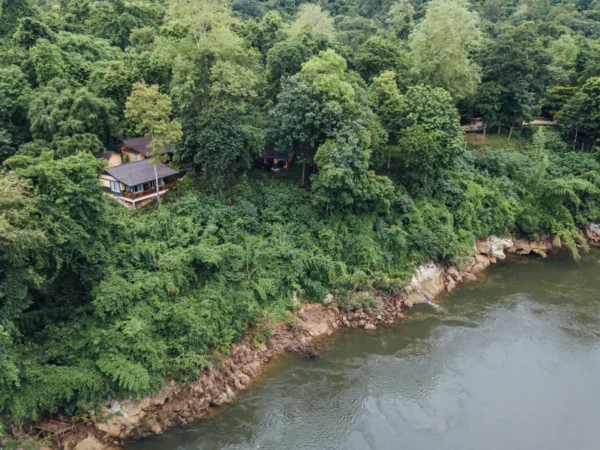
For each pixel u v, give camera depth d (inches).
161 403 1338.6
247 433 1312.7
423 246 2063.2
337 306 1830.7
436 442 1279.5
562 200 2472.9
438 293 2039.9
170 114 1946.4
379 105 2300.7
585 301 1973.4
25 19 2504.9
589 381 1503.4
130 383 1237.7
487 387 1478.8
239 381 1487.5
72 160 1384.1
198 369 1405.0
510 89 2765.7
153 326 1411.2
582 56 3344.0
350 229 2001.7
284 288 1782.7
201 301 1547.7
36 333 1323.8
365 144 1943.9
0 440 1133.1
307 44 2561.5
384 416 1365.7
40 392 1176.8
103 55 2785.4
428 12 2551.7
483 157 2618.1
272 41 2957.7
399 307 1893.5
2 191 1123.3
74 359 1283.2
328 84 1950.1
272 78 2363.4
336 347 1676.9
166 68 2294.5
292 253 1803.6
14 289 1168.2
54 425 1224.2
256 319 1656.0
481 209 2337.6
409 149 2084.2
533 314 1872.5
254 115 2162.9
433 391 1461.6
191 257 1576.0
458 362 1590.8
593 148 2822.3
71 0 3533.5
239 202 1951.3
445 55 2433.6
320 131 1964.8
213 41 2033.7
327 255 1893.5
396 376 1526.8
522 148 2878.9
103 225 1449.3
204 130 1872.5
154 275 1499.8
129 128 2292.1
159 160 1881.2
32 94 2134.6
